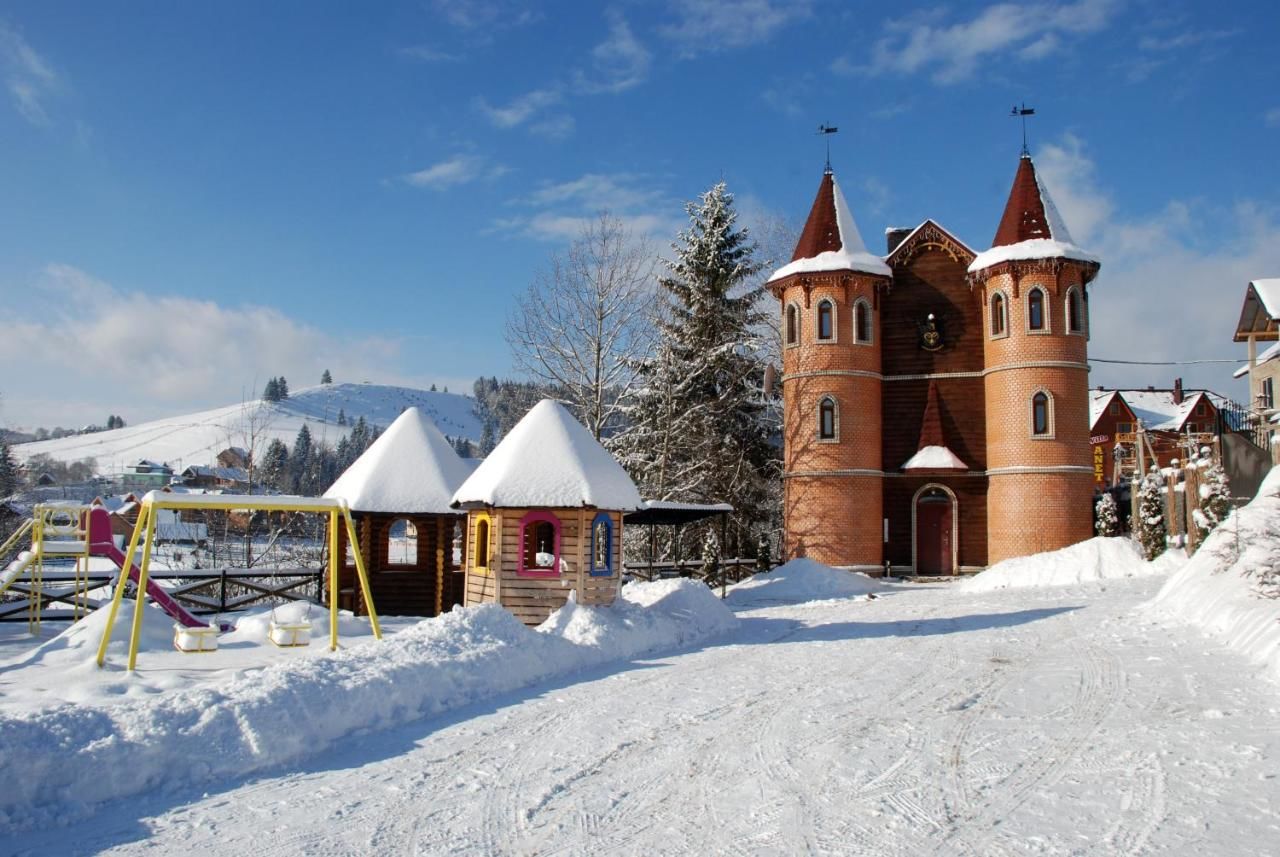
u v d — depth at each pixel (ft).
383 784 26.09
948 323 109.91
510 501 52.44
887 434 110.22
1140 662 41.29
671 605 58.59
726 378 127.24
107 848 21.53
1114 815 22.25
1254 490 79.92
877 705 35.04
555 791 25.32
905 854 20.25
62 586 73.00
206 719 28.25
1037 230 103.04
